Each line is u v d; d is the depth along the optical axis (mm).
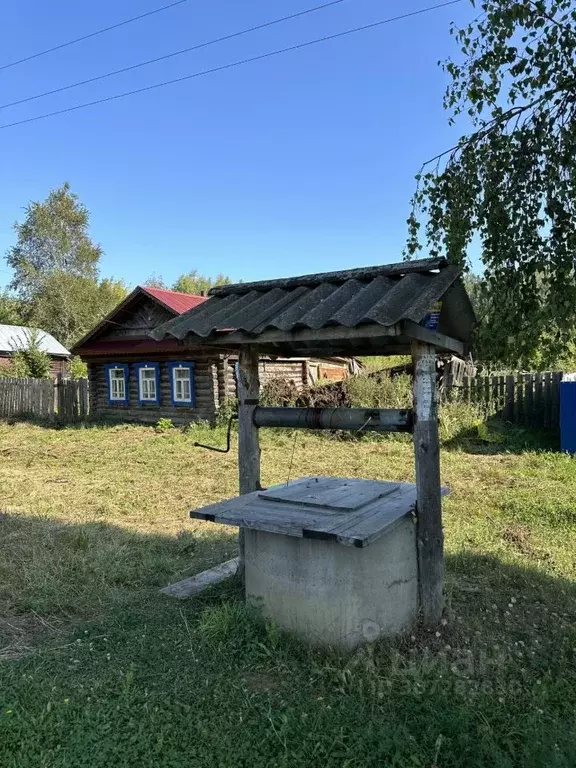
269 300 4086
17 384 19609
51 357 32688
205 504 7789
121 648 3510
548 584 4484
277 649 3459
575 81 3336
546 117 3453
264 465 10305
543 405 12266
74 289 45500
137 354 17172
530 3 3289
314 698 2945
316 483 4375
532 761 2369
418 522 3727
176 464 10703
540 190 3533
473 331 4070
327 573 3465
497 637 3643
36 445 13680
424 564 3719
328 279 4027
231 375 15828
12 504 7727
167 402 16641
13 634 3766
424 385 3639
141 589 4555
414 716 2744
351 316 3248
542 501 7000
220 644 3467
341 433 12625
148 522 6883
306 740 2559
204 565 5148
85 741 2543
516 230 3598
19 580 4602
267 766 2416
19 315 46281
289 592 3600
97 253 50062
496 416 12836
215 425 14680
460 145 3910
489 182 3682
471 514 6746
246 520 3449
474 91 3635
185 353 15812
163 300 16609
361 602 3438
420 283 3576
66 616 4047
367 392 13531
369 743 2541
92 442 13805
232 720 2742
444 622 3760
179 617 3951
